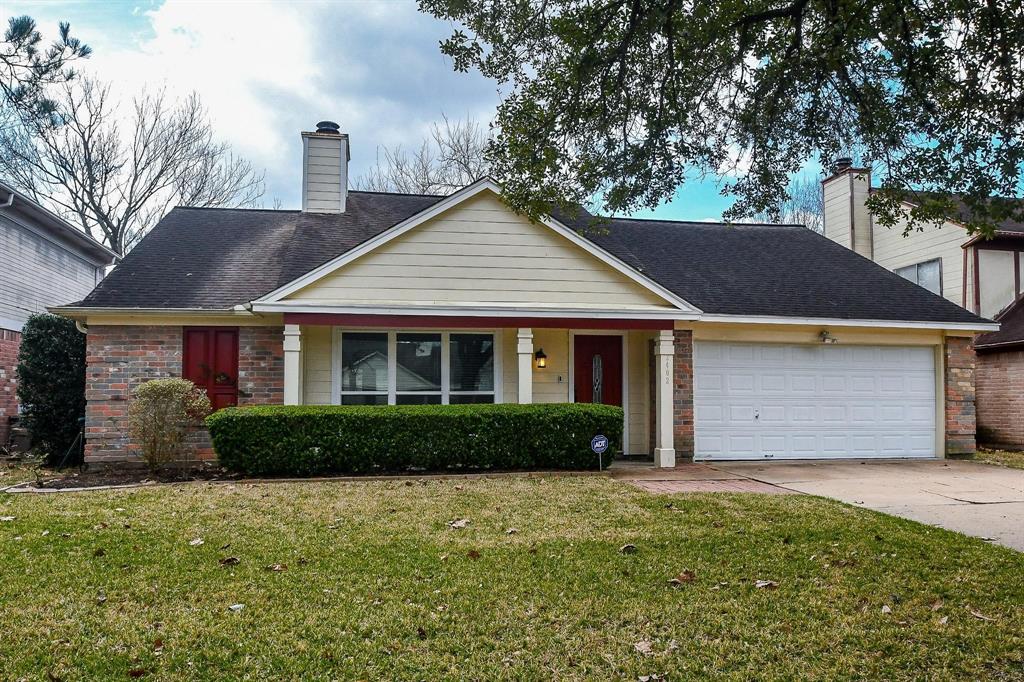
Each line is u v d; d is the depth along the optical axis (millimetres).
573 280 11219
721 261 14008
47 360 11461
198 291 11156
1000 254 15898
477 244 11039
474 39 6656
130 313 10484
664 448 11062
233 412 9359
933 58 6055
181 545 5754
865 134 6988
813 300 12633
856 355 12758
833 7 6105
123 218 26453
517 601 4562
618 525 6594
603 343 12336
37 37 12000
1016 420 14430
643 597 4641
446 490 8312
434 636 4035
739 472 10477
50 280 16484
